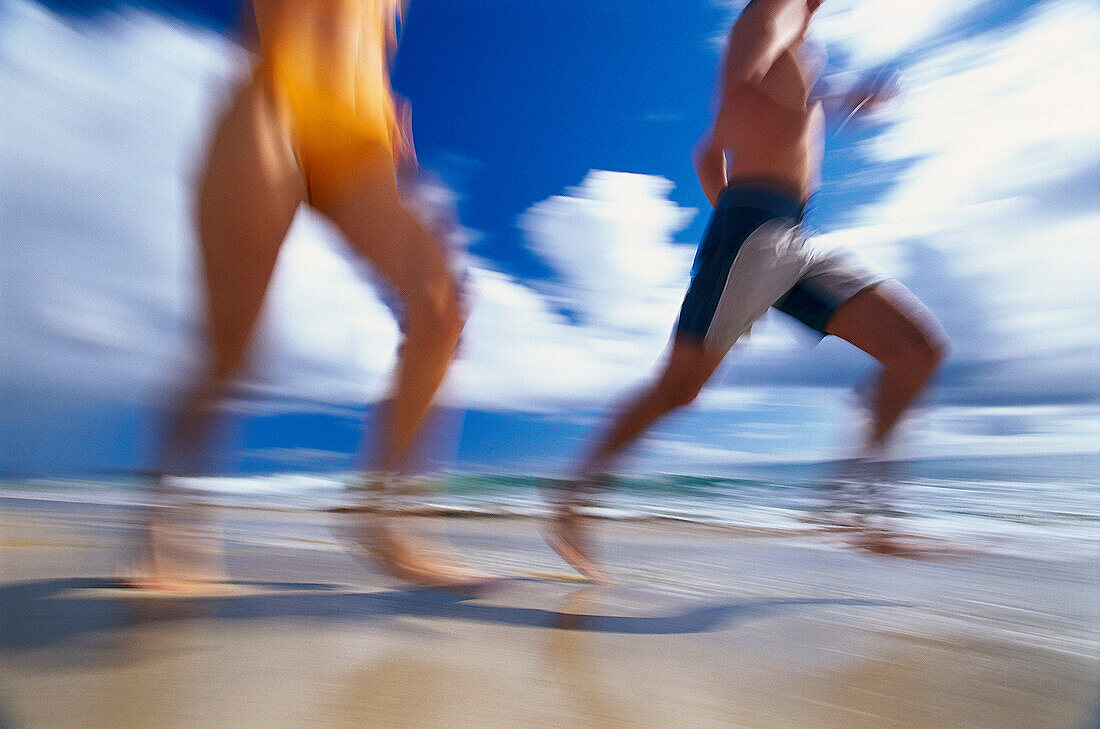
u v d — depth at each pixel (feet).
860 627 3.84
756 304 6.07
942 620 4.05
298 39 4.44
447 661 2.80
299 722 2.07
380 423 4.85
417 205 5.00
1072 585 5.36
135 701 2.18
